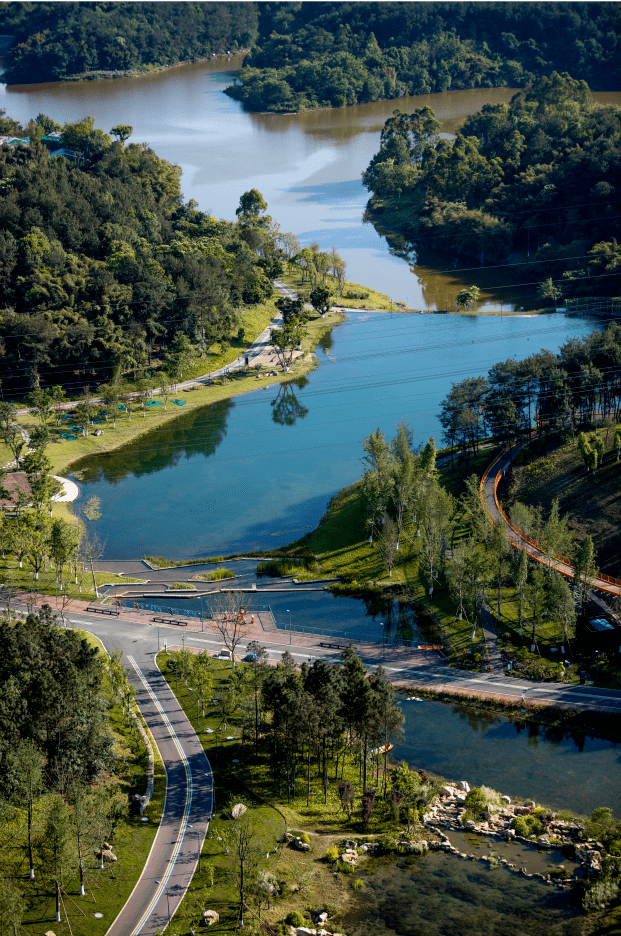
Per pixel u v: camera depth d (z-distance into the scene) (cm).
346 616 19388
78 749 12900
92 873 11812
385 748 15188
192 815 13212
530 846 13125
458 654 17662
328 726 13388
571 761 15038
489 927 11519
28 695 12962
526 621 18675
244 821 12550
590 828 13188
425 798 13800
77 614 19150
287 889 11981
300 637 18450
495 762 15025
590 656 17500
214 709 16012
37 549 19988
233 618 18400
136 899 11538
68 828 11281
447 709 16300
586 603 18538
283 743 14588
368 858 12862
